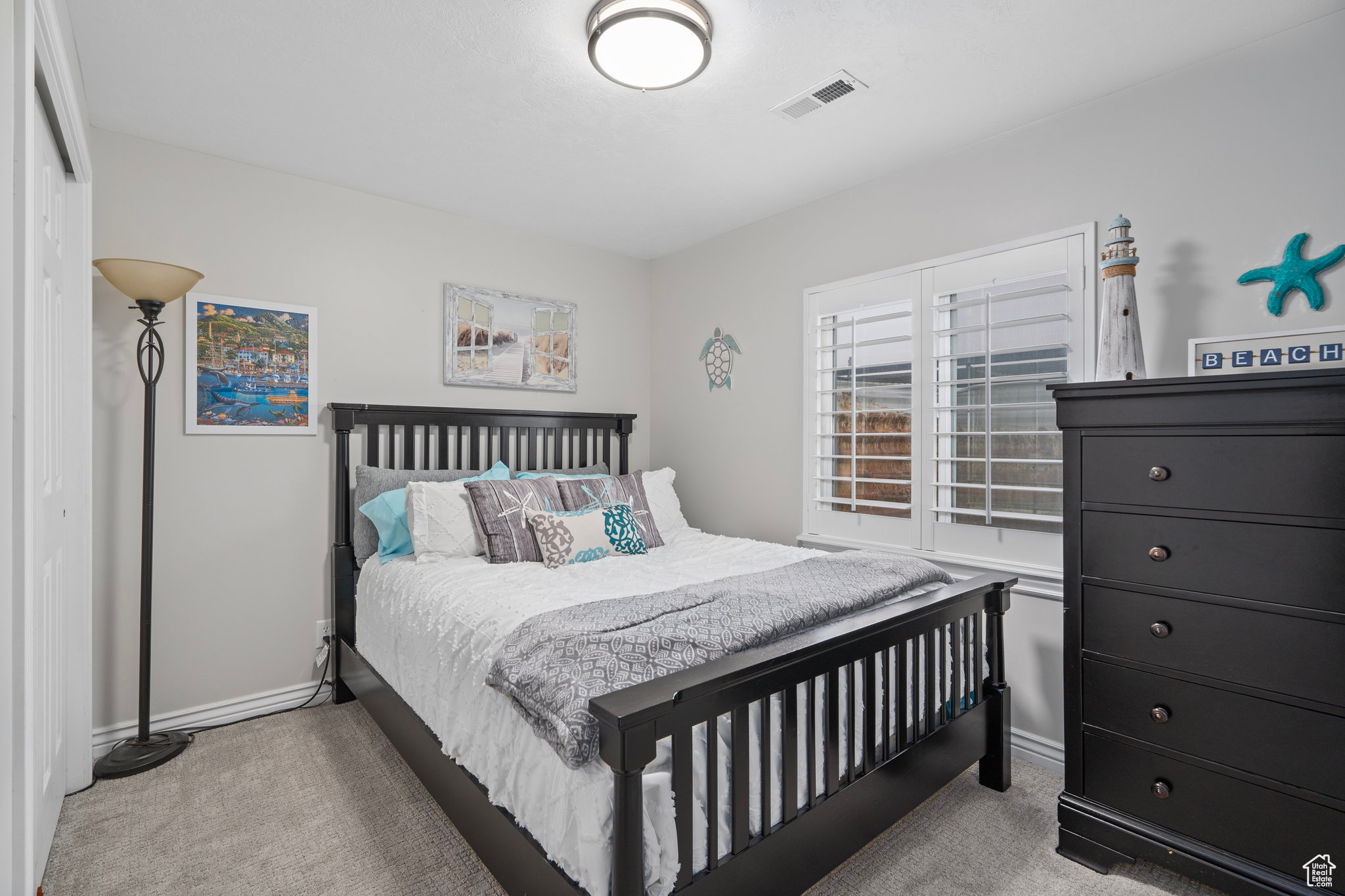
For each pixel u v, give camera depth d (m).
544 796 1.32
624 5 1.66
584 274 3.77
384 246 3.04
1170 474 1.63
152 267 2.13
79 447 2.09
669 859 1.21
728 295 3.54
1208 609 1.57
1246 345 1.87
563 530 2.58
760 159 2.64
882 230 2.82
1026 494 2.38
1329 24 1.75
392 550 2.66
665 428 3.96
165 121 2.34
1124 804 1.71
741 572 2.37
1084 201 2.21
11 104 1.13
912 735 1.86
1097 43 1.88
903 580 1.99
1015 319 2.40
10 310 1.13
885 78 2.06
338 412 2.83
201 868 1.73
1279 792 1.46
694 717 1.24
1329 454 1.40
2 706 1.11
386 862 1.75
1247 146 1.88
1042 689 2.33
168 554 2.52
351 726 2.61
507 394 3.45
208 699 2.60
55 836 1.85
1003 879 1.69
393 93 2.15
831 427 3.03
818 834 1.51
